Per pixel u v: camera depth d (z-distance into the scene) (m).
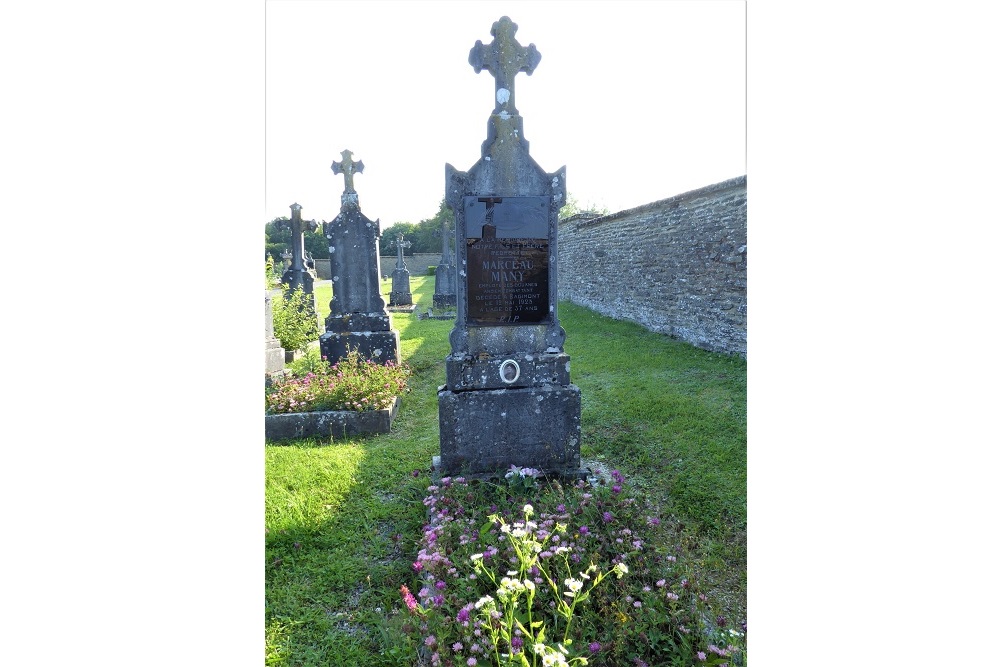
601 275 11.54
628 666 2.21
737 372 6.34
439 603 2.42
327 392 5.72
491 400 3.92
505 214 3.91
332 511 3.80
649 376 6.55
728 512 3.60
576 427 4.00
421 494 3.85
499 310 3.97
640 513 3.24
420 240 37.03
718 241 7.30
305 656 2.62
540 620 2.34
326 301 15.89
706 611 2.59
